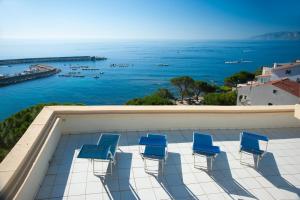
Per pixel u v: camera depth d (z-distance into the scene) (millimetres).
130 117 5332
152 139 4359
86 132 5238
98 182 3662
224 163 4367
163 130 5559
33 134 3705
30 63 158750
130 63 158750
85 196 3354
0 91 72688
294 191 3662
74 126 5141
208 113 5602
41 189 3424
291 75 34062
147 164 4203
